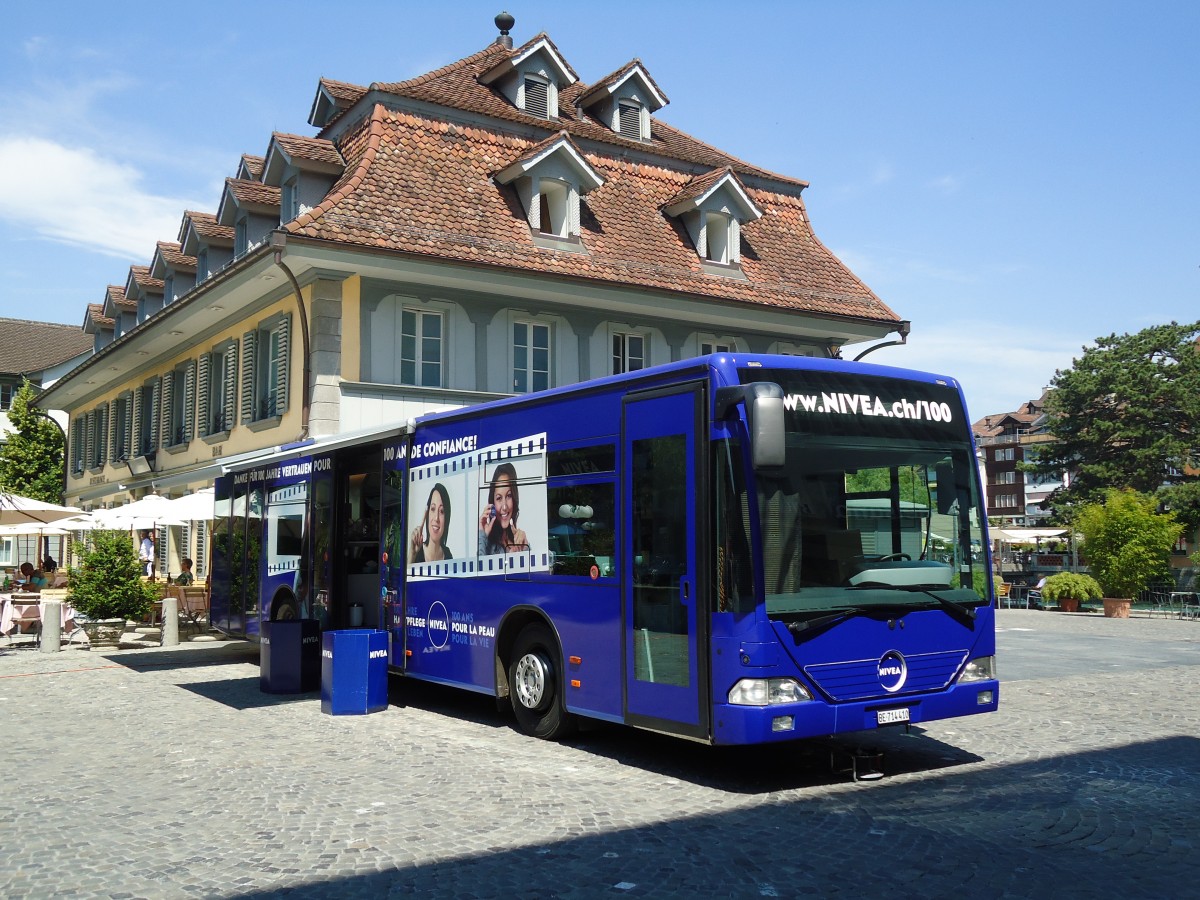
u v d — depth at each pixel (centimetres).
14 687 1316
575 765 843
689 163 2455
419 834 638
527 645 981
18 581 2383
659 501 812
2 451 4634
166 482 2094
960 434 856
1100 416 5538
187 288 2716
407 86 2128
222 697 1229
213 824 661
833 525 770
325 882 550
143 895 530
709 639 749
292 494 1492
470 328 2014
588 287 2055
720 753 891
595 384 899
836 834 641
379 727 1026
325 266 1833
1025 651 1764
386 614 1220
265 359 2194
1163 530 3036
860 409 805
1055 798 729
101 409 3541
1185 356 5384
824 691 743
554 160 2083
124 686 1324
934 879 557
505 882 551
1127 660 1614
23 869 573
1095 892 535
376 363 1906
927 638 796
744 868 575
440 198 1973
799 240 2538
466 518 1077
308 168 2005
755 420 704
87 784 777
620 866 578
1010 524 9656
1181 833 640
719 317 2264
